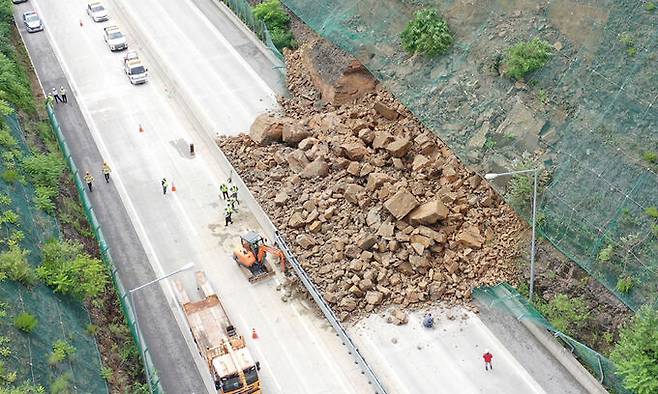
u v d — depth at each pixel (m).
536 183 39.12
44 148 53.69
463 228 44.44
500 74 48.59
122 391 38.00
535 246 42.84
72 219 47.97
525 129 45.69
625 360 35.41
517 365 39.06
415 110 50.97
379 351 40.16
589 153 42.97
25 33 71.44
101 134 57.38
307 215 47.03
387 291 42.72
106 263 44.50
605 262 39.94
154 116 59.41
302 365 39.81
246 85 61.81
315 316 42.53
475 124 47.91
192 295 44.06
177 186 52.19
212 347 38.56
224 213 49.84
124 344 40.88
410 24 53.91
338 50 57.72
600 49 45.56
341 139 51.12
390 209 44.59
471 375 38.72
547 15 48.66
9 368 33.97
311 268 44.12
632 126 42.53
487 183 45.72
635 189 40.78
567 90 45.53
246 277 45.00
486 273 43.06
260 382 38.75
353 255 44.19
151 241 47.78
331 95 56.41
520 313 40.69
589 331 39.22
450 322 41.50
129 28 72.12
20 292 38.19
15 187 45.41
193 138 56.91
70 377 36.25
